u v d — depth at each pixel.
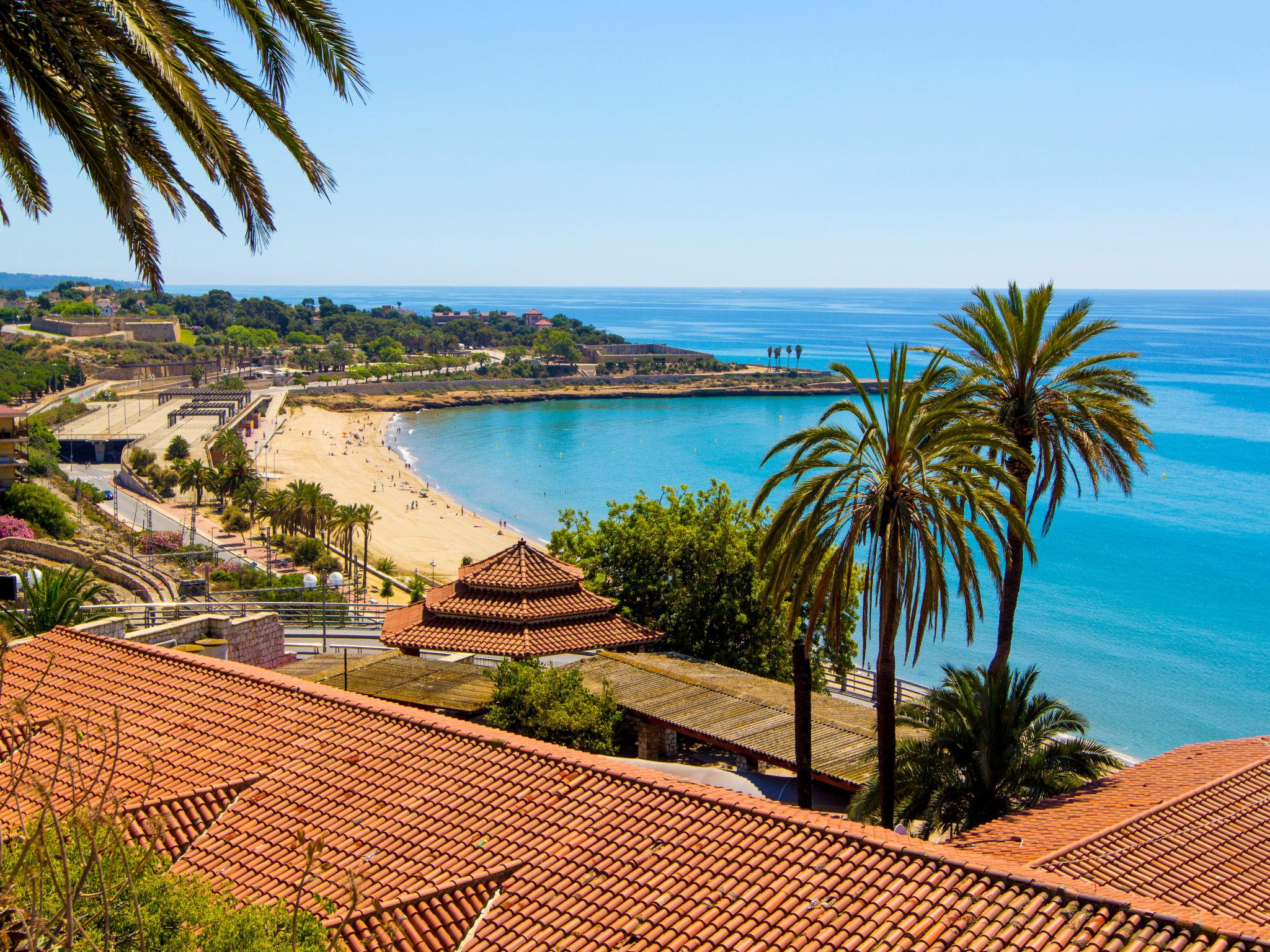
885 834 16.75
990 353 31.16
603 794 18.30
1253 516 142.50
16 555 71.81
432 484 174.62
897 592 24.52
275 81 12.80
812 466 25.86
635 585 46.38
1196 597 103.62
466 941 15.09
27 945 10.21
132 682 23.97
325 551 112.44
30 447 137.00
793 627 25.39
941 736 24.73
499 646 33.34
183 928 12.30
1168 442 197.25
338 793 18.92
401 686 32.81
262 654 36.88
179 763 20.17
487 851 16.95
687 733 30.70
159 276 13.64
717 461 197.75
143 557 89.81
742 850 16.38
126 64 11.90
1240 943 13.23
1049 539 129.62
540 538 138.00
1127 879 18.77
